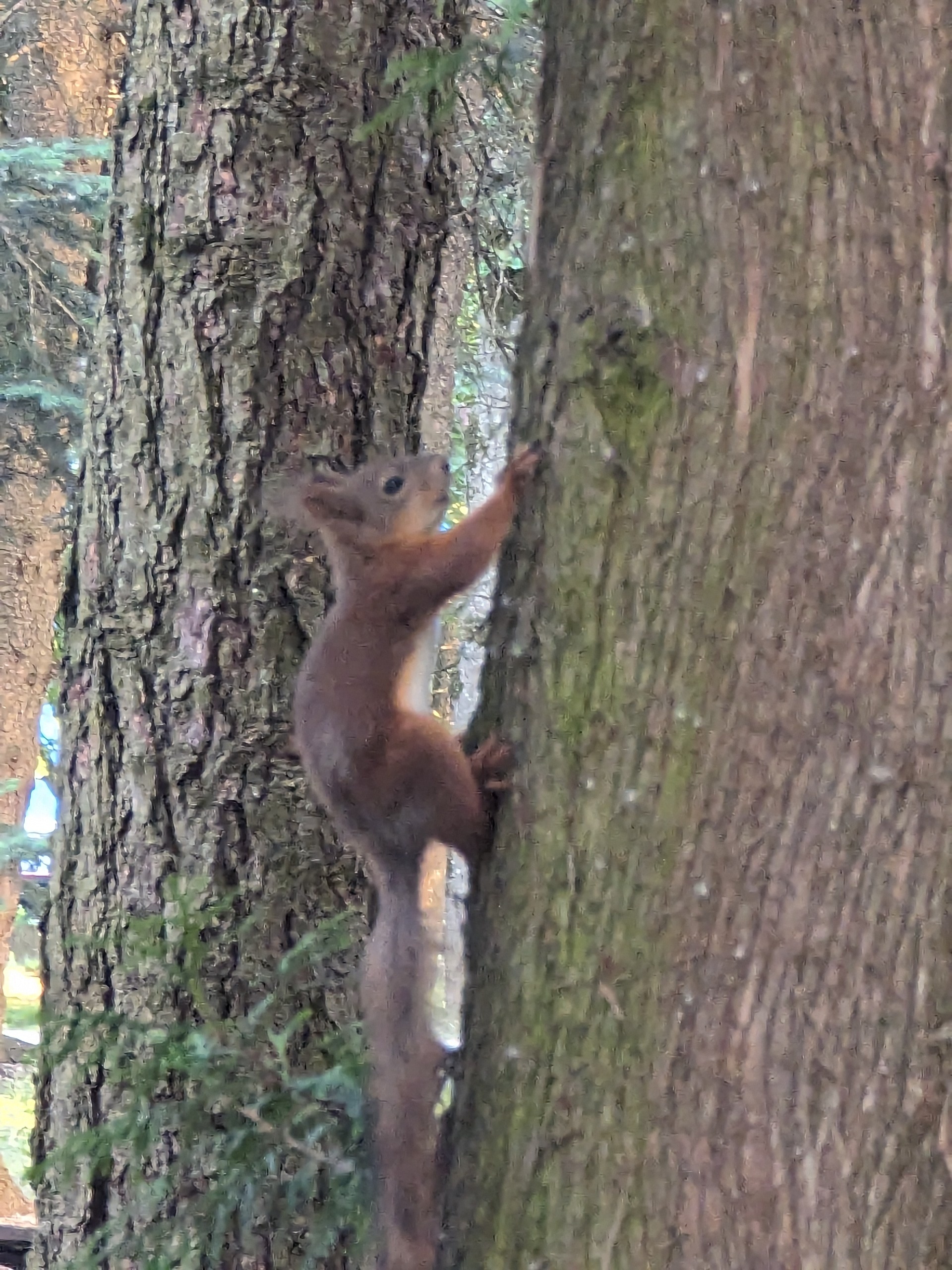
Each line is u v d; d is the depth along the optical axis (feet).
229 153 11.70
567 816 7.37
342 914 10.87
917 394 6.60
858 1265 6.75
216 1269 10.74
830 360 6.68
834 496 6.70
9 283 20.66
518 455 7.84
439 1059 9.09
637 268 7.06
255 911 11.66
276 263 11.80
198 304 11.80
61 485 22.65
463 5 12.75
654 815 7.04
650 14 7.04
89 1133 9.54
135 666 11.97
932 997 6.73
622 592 7.17
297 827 11.81
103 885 12.06
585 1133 7.18
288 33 11.65
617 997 7.13
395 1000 9.41
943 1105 6.73
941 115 6.57
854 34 6.61
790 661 6.78
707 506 6.89
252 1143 9.17
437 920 9.75
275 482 11.82
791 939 6.82
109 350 12.21
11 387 20.39
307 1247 10.75
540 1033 7.41
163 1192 9.59
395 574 10.82
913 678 6.67
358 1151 9.16
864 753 6.73
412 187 12.43
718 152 6.81
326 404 12.01
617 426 7.16
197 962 9.94
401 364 12.52
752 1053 6.86
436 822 8.68
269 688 11.81
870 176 6.61
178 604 11.88
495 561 10.64
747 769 6.86
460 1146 7.95
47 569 23.27
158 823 11.87
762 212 6.73
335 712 10.32
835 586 6.72
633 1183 7.02
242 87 11.66
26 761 24.26
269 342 11.84
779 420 6.75
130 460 12.02
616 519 7.20
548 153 7.78
